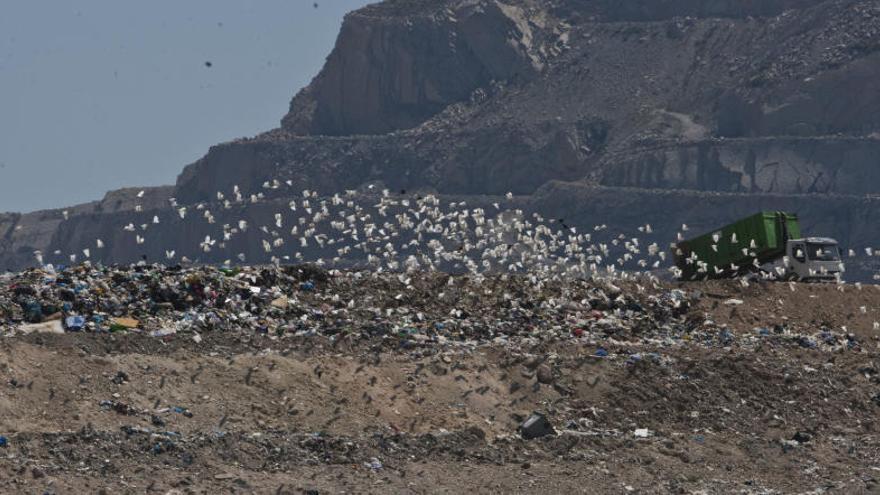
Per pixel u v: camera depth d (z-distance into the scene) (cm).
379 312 16212
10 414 11225
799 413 15000
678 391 14688
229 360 12888
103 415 11575
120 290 15050
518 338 15688
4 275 15500
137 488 10569
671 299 19262
